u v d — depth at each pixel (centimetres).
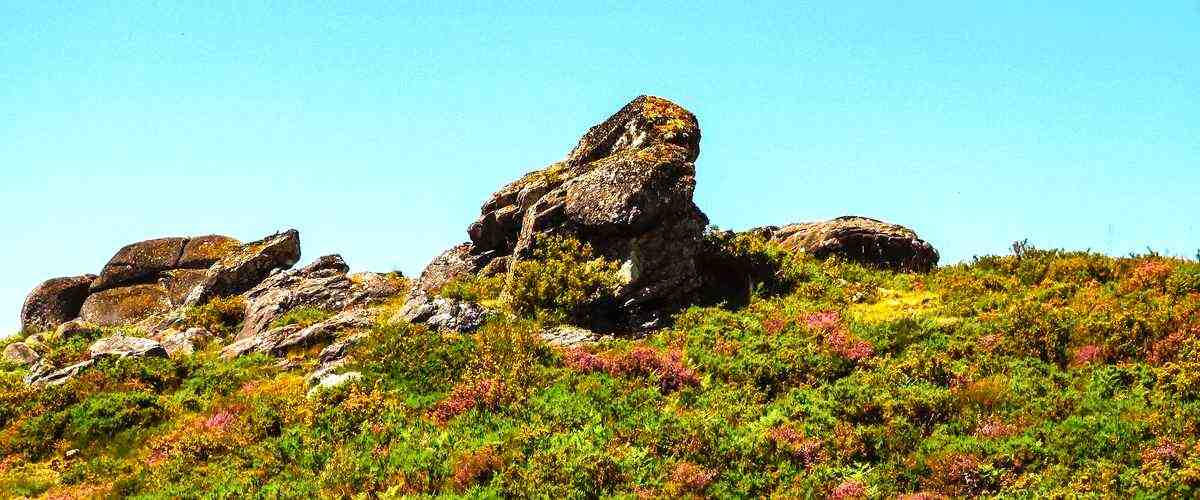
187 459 2264
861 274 3538
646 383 2439
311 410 2428
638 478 1905
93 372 2870
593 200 3228
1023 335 2439
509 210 3766
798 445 1989
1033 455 1856
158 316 4381
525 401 2344
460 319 3023
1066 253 3256
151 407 2633
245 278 4472
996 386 2175
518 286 3114
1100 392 2116
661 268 3103
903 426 2039
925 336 2630
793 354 2516
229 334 3831
